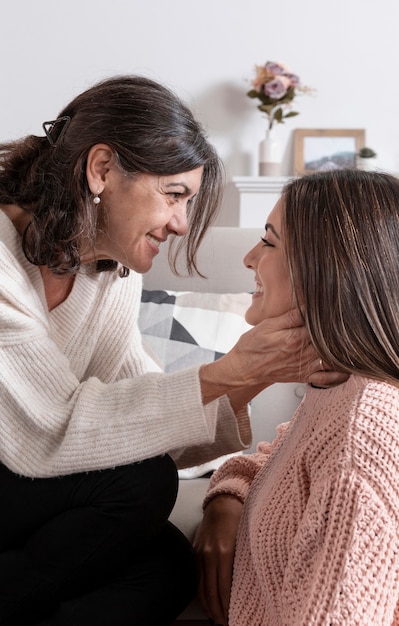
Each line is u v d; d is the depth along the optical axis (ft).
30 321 4.36
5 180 4.66
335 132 12.51
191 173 4.39
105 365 5.14
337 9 12.50
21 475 4.33
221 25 12.50
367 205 3.82
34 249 4.48
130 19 12.42
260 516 3.92
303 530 3.44
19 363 4.34
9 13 12.34
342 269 3.73
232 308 7.13
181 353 6.79
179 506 5.35
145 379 4.33
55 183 4.39
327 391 3.86
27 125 12.44
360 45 12.55
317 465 3.58
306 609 3.21
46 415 4.29
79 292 4.90
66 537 4.15
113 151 4.28
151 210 4.36
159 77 12.52
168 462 4.34
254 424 6.98
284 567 3.76
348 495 3.29
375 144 12.67
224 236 7.64
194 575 4.48
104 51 12.44
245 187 11.88
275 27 12.53
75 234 4.38
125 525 4.18
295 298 3.87
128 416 4.22
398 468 3.33
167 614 4.37
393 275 3.76
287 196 4.00
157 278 7.62
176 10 12.46
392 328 3.71
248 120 12.60
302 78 12.59
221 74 12.54
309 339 3.93
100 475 4.24
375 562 3.18
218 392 4.20
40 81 12.41
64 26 12.39
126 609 4.22
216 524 4.66
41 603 4.19
